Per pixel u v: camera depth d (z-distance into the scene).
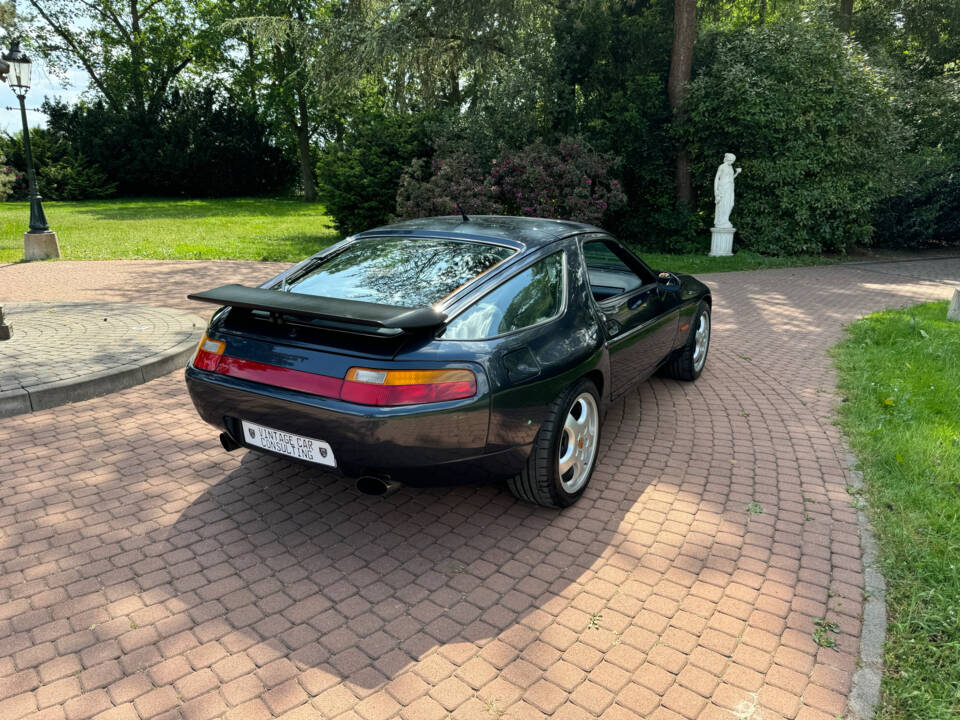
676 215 16.92
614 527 3.32
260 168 40.44
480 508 3.49
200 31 37.94
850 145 15.06
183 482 3.69
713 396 5.46
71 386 4.88
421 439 2.71
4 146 33.06
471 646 2.45
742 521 3.40
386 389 2.66
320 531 3.22
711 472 3.99
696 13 16.38
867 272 13.95
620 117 16.17
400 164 16.69
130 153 36.75
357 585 2.80
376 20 17.03
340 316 2.60
